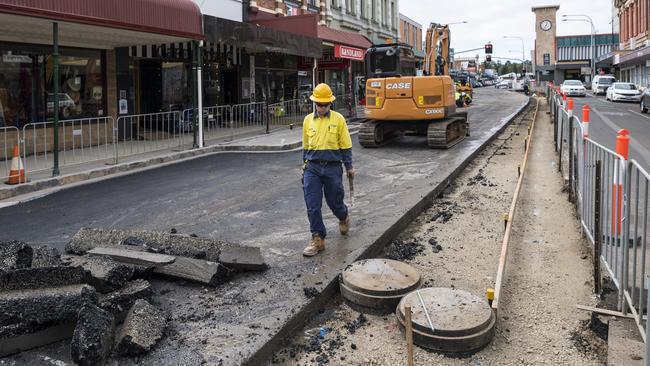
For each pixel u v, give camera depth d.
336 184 6.04
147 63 17.89
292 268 5.55
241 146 14.88
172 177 11.09
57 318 3.93
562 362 4.04
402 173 11.04
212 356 3.85
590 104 34.94
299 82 26.86
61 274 4.19
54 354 3.88
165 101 18.67
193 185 10.23
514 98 43.09
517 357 4.12
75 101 14.93
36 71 13.91
